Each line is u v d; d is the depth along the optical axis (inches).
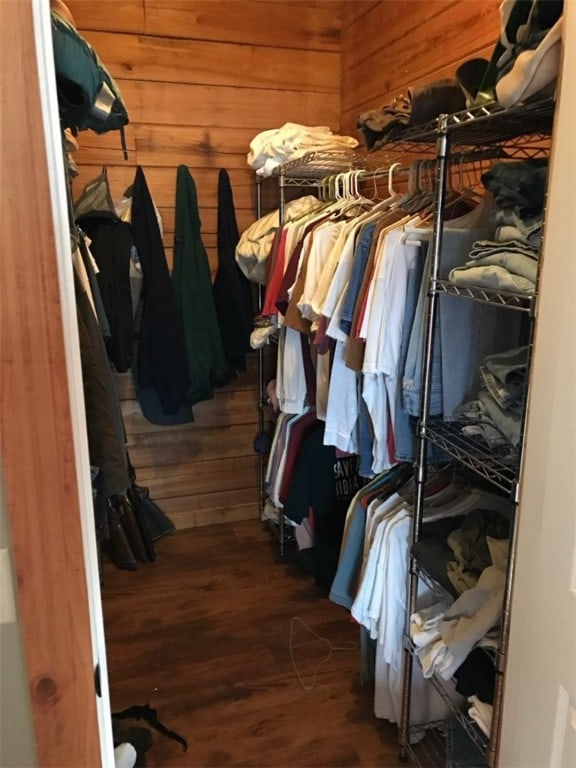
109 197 98.0
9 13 24.7
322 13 112.0
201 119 109.3
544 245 40.8
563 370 39.3
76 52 38.7
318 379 83.5
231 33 107.8
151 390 111.5
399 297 63.4
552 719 41.8
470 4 75.2
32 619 29.8
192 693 79.4
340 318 70.3
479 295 52.6
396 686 70.7
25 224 26.4
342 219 82.1
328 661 85.2
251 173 114.3
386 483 75.7
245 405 122.7
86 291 54.4
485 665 57.2
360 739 72.3
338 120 118.1
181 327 105.2
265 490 121.1
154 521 117.8
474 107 50.2
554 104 41.4
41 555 29.3
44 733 31.1
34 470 28.4
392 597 67.8
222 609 96.9
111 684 80.8
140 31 103.0
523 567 44.9
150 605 98.0
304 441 96.9
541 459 42.1
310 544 102.3
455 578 57.6
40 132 25.9
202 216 112.4
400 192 95.0
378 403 68.6
